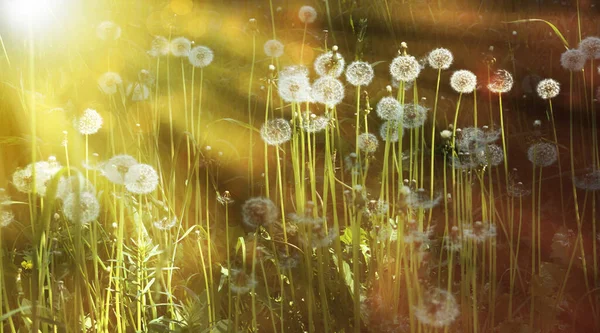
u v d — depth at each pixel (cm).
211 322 246
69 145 281
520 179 303
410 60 256
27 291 254
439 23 342
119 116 279
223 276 250
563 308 263
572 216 289
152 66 309
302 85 251
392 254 263
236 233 275
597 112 309
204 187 293
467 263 253
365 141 261
